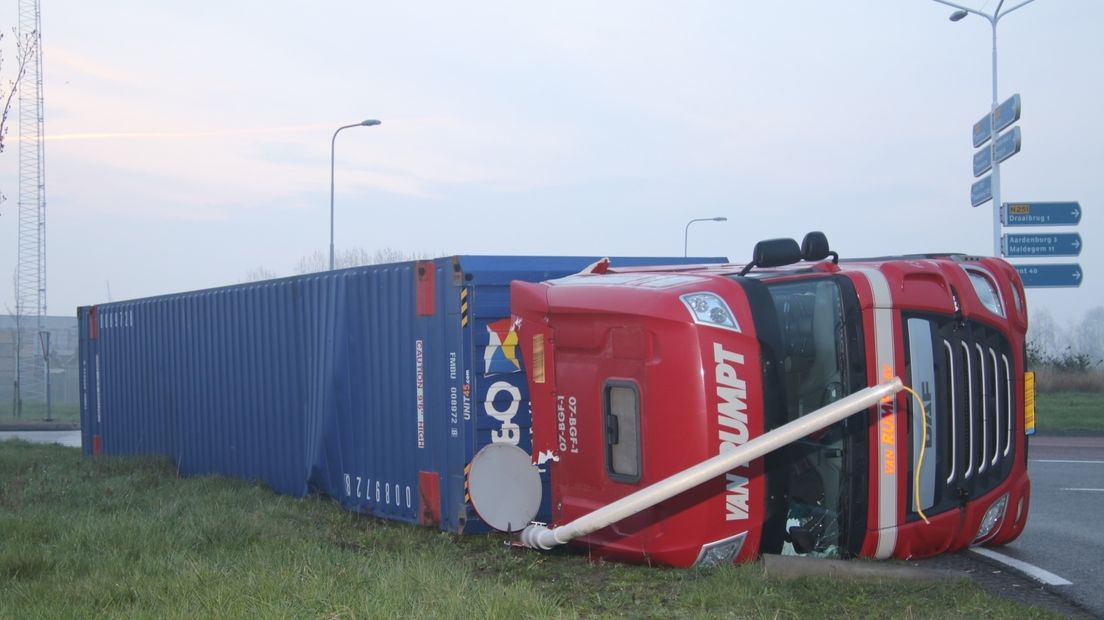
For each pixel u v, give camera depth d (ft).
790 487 22.57
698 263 34.86
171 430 50.72
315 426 36.91
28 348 142.72
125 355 56.13
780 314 22.99
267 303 41.01
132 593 20.49
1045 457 51.11
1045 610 20.03
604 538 23.90
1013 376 25.95
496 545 26.91
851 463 22.65
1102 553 26.94
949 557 26.12
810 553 22.77
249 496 37.06
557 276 30.27
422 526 30.50
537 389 25.21
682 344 21.84
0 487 40.96
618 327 23.07
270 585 20.13
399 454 31.96
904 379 23.13
